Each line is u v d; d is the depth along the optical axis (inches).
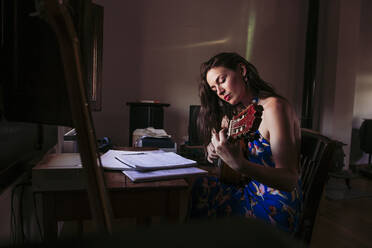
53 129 58.0
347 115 151.2
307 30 149.1
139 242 3.8
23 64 22.8
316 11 146.9
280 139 35.7
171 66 130.8
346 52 147.7
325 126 152.4
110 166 35.6
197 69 134.3
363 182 137.1
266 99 40.0
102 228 10.6
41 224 49.1
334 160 125.6
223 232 4.1
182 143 131.9
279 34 147.6
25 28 22.5
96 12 54.4
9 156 31.5
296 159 36.4
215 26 136.1
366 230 80.8
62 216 30.1
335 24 146.9
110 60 122.5
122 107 125.0
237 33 139.9
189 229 4.1
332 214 92.4
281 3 146.6
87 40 17.7
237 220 4.5
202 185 42.3
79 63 9.7
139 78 126.9
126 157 39.2
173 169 35.3
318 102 156.4
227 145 34.0
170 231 4.0
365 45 163.8
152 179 31.9
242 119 38.0
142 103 105.1
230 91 44.3
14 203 33.3
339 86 147.9
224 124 55.7
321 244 71.6
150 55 127.6
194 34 133.3
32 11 21.6
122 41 123.6
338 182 134.8
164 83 130.3
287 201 37.7
